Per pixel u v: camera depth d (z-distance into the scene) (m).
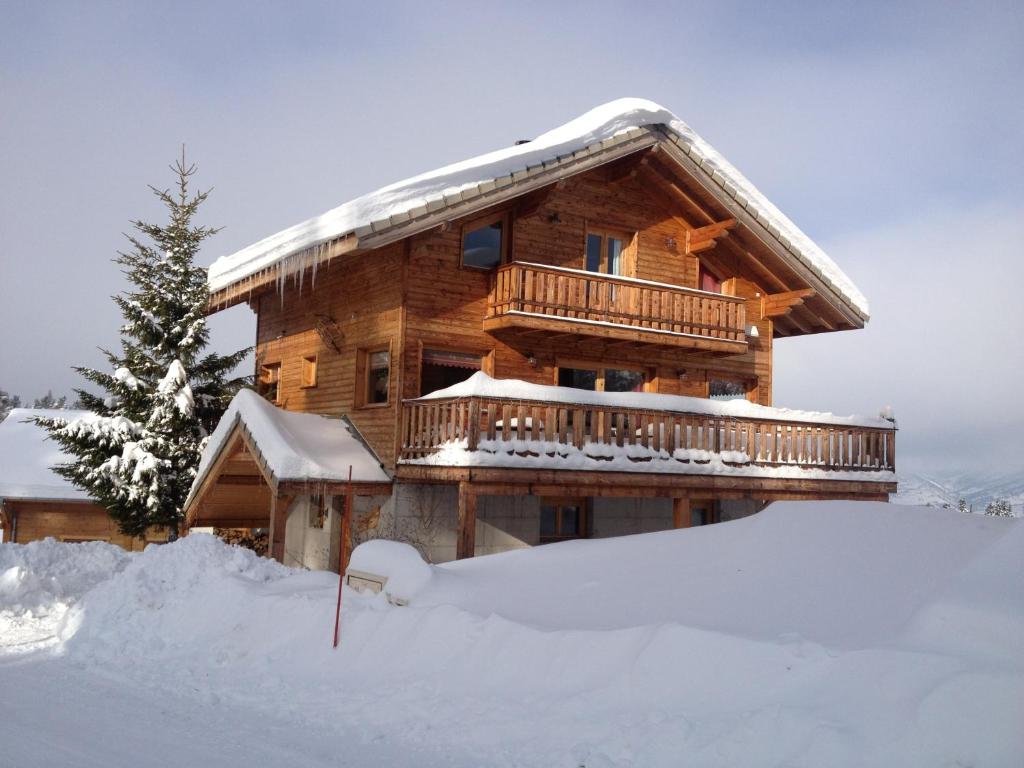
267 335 21.83
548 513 17.58
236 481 18.23
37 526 24.19
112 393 21.38
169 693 8.34
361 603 10.33
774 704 5.98
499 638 8.08
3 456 25.83
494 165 15.67
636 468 15.16
